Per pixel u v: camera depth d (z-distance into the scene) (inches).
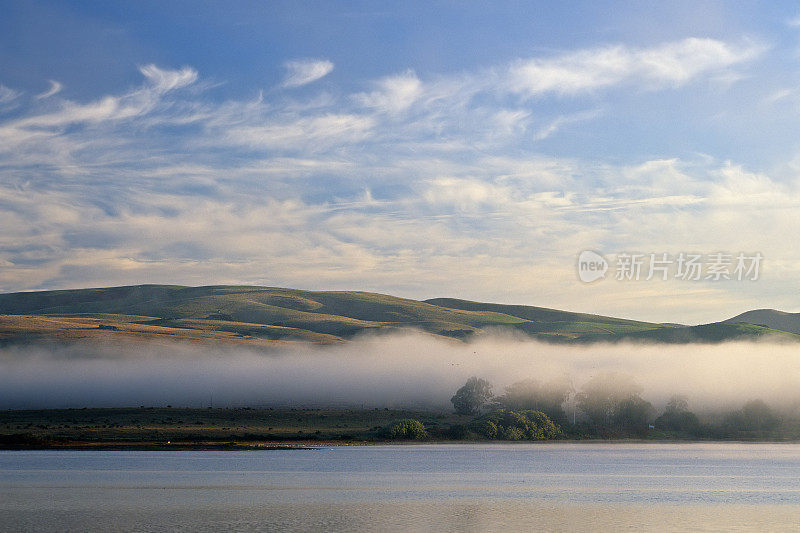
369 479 4084.6
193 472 4367.6
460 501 3280.0
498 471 4623.5
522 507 3107.8
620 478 4266.7
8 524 2655.0
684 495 3540.8
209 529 2571.4
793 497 3481.8
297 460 5280.5
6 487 3629.4
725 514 2952.8
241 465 4830.2
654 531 2586.1
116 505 3085.6
